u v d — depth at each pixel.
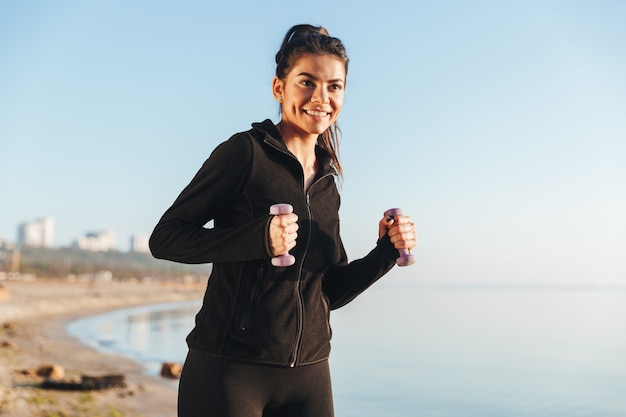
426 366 20.72
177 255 1.79
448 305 81.62
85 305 66.56
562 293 184.50
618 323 44.22
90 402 9.82
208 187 1.83
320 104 1.94
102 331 35.31
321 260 1.98
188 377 1.88
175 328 38.62
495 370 20.08
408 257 1.99
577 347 27.58
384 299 109.62
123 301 80.44
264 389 1.83
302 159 2.05
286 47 1.99
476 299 112.75
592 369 20.61
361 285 2.09
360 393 15.41
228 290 1.85
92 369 16.09
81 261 174.88
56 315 50.25
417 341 29.44
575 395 15.82
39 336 27.80
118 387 11.52
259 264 1.84
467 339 30.77
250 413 1.79
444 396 15.27
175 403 10.44
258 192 1.88
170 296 100.44
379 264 2.07
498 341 29.92
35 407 8.77
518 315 55.97
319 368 1.96
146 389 11.88
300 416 1.92
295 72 1.95
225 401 1.78
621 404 14.66
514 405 14.50
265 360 1.81
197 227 1.78
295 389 1.89
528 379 18.30
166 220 1.81
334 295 2.11
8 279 104.62
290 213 1.67
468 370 19.92
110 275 142.62
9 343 20.03
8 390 9.78
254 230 1.63
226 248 1.68
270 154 1.90
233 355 1.80
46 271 130.38
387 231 2.11
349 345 27.56
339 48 1.96
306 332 1.90
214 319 1.85
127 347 25.31
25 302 54.75
